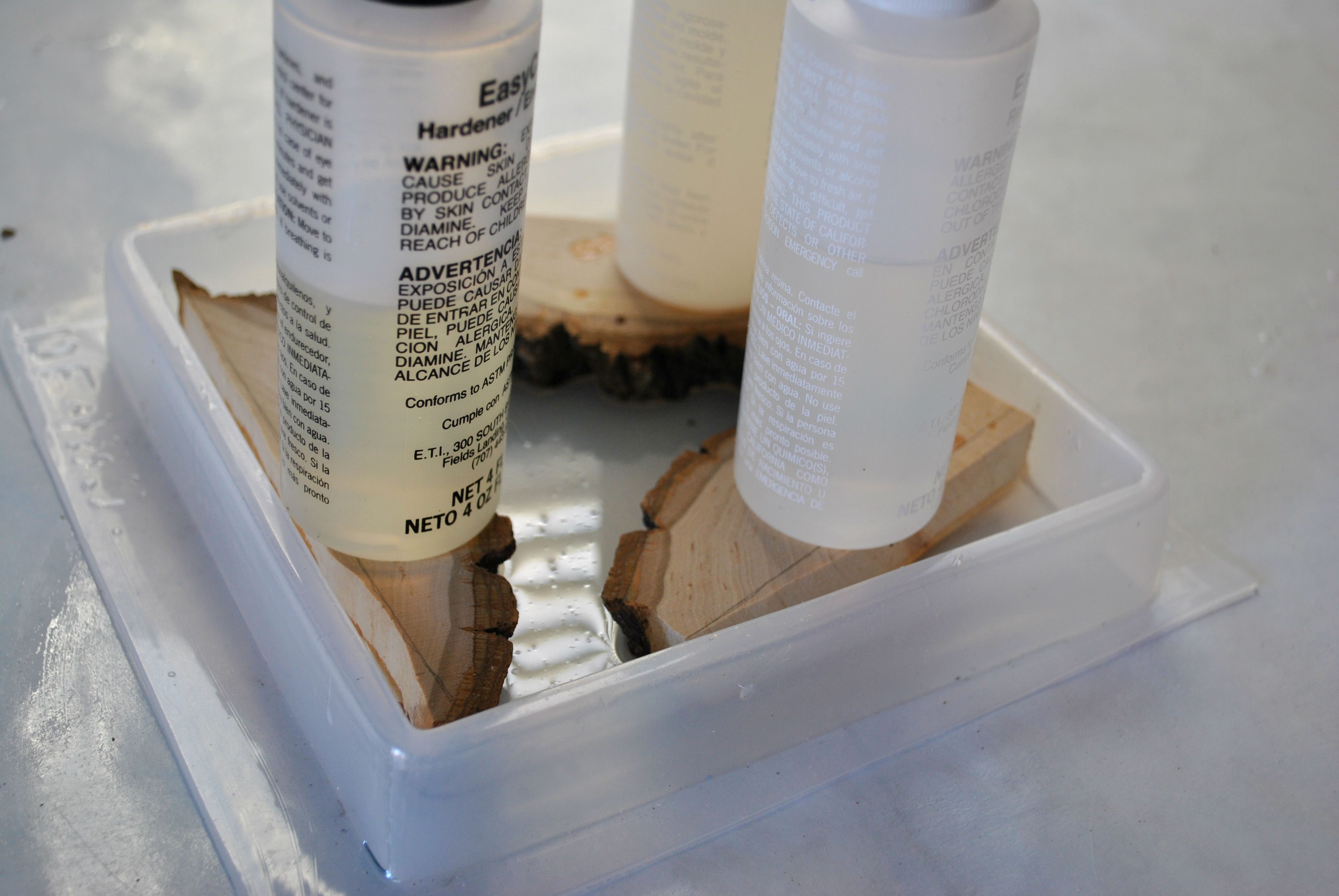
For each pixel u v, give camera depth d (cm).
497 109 37
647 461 46
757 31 43
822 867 40
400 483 40
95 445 46
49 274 50
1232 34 70
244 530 41
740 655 40
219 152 56
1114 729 42
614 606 41
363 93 36
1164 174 60
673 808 40
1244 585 45
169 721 41
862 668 41
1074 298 54
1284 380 52
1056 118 62
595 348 46
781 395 41
